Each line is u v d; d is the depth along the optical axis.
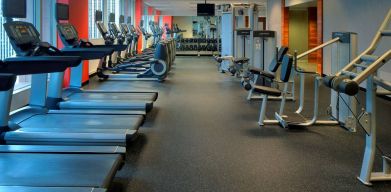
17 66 2.57
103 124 3.45
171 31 15.53
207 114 4.79
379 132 3.96
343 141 3.59
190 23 22.97
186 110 5.02
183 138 3.66
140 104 4.38
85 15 7.29
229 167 2.86
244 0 14.95
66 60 2.68
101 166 2.23
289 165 2.92
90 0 9.10
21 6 3.38
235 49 8.60
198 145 3.44
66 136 3.02
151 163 2.93
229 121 4.41
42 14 5.73
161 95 6.23
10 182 1.96
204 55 16.80
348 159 3.07
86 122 3.52
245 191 2.42
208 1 14.79
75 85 5.44
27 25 3.46
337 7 8.09
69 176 2.06
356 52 3.89
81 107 4.39
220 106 5.32
